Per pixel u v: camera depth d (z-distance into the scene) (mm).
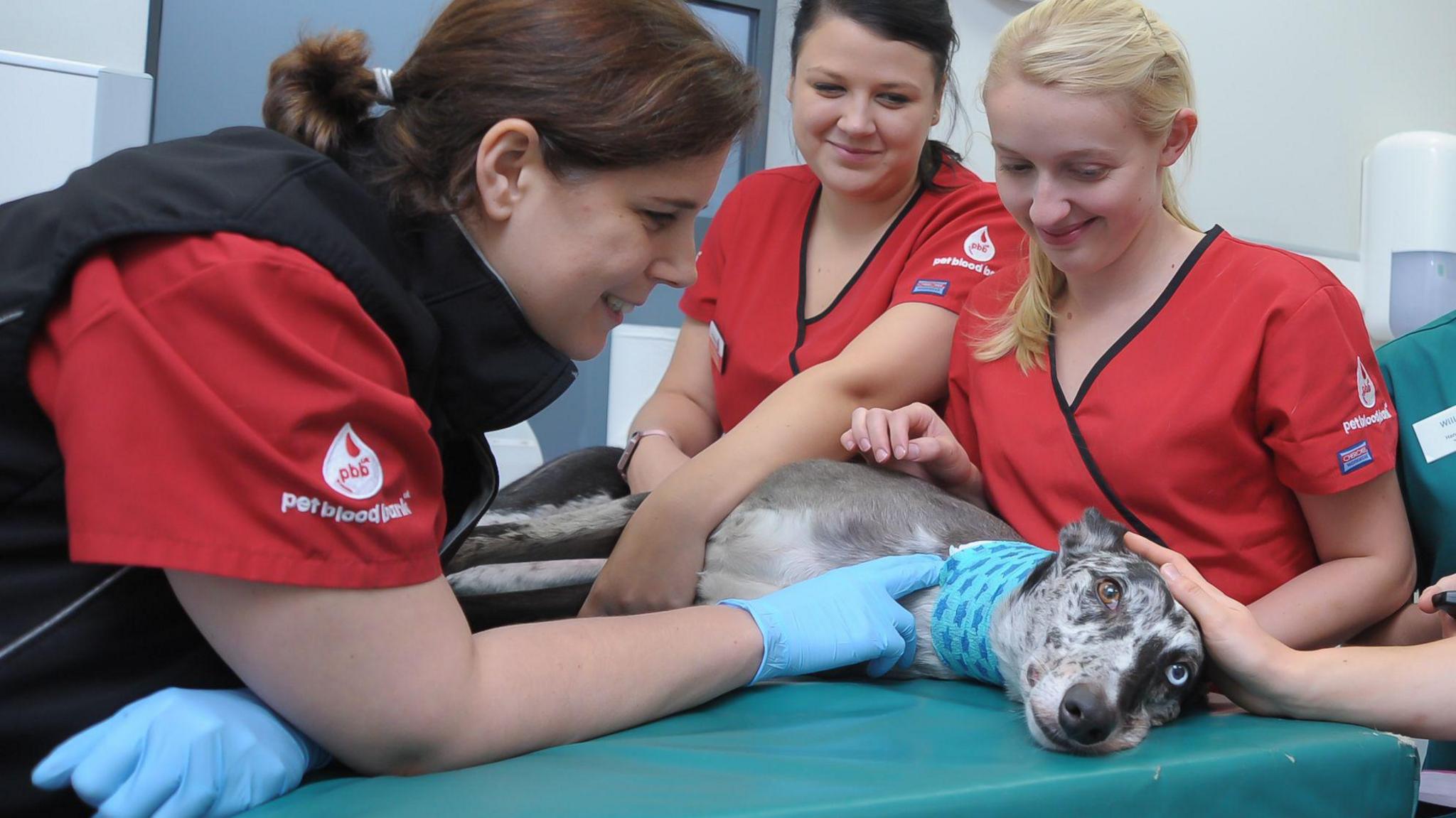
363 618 824
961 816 830
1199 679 1251
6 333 809
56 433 824
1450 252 3434
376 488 835
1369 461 1403
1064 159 1396
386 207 960
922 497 1642
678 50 967
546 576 1667
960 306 1806
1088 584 1277
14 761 857
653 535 1577
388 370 889
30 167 2029
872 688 1246
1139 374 1511
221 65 3113
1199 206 3488
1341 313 1447
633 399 3021
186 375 762
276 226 838
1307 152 3652
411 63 994
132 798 790
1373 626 1539
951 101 2902
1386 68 3770
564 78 931
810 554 1596
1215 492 1462
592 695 979
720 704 1140
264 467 776
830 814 779
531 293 1006
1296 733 1067
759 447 1648
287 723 902
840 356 1772
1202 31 3430
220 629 813
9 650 844
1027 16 1456
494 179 945
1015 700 1300
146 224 808
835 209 2000
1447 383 1626
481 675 906
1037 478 1580
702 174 994
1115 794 902
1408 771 1075
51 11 2822
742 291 2066
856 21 1753
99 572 862
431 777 858
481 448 1126
